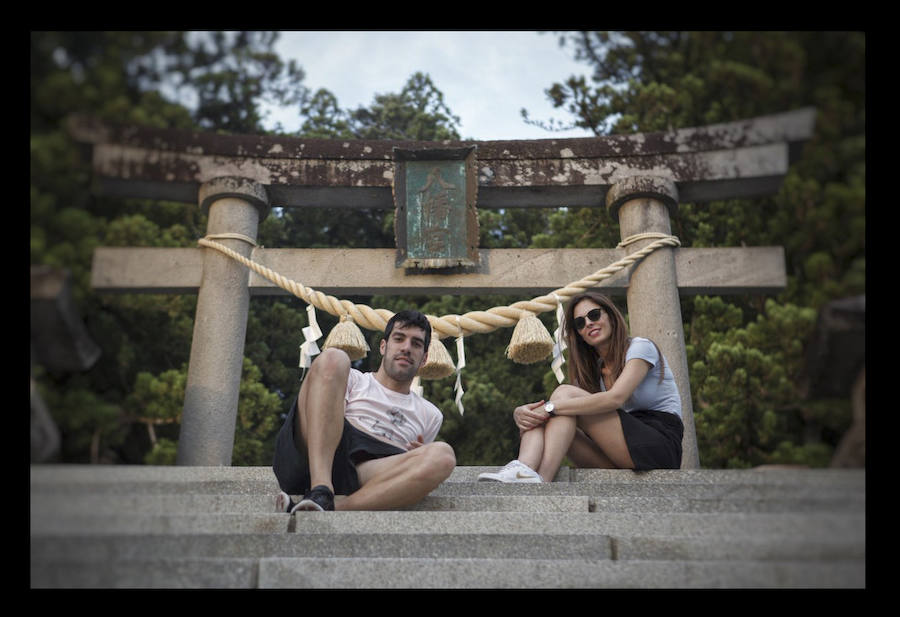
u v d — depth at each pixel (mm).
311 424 2656
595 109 4145
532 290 5105
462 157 5258
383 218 10484
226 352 4598
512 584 1804
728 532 1781
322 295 4789
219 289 4680
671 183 4926
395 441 3021
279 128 5312
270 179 5133
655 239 4836
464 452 9391
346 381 2762
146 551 1577
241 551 1926
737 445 3016
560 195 5363
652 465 3215
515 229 10680
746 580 1539
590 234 7840
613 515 2260
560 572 1802
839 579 1452
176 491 1877
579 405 3240
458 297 9891
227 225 4859
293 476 2721
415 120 10844
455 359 9836
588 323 3541
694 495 2795
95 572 1373
